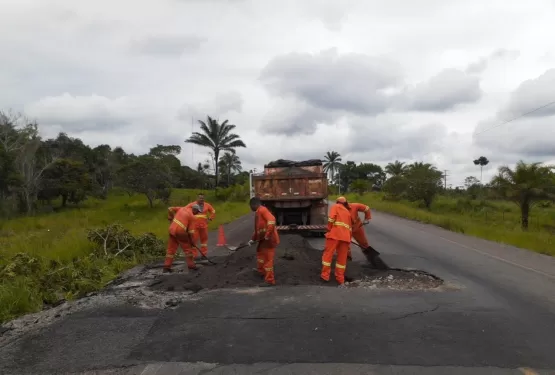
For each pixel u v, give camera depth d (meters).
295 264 8.74
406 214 25.39
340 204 7.91
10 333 5.29
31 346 4.82
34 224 28.47
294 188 14.24
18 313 6.16
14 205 39.16
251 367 4.18
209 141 62.12
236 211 30.44
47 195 47.62
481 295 6.79
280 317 5.62
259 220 7.62
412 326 5.29
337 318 5.58
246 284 7.46
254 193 14.33
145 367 4.22
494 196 22.17
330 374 4.02
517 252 11.45
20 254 8.42
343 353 4.47
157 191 45.97
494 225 21.11
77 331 5.25
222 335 5.00
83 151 64.81
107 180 64.38
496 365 4.19
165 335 5.04
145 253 10.59
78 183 49.97
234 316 5.68
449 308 6.05
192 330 5.18
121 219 33.69
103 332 5.20
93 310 6.11
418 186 33.72
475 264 9.59
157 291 7.15
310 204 14.36
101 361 4.38
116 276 8.54
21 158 40.38
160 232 15.32
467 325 5.34
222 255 11.07
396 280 7.84
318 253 10.49
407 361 4.28
